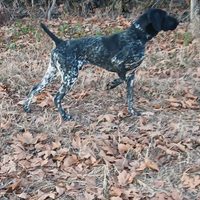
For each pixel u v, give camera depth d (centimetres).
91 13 770
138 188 393
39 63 543
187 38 566
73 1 799
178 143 416
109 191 390
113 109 464
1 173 405
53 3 734
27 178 403
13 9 781
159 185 392
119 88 495
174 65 528
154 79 502
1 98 484
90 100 482
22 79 512
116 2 720
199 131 428
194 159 406
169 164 407
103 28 636
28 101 464
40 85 463
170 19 435
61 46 449
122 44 440
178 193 385
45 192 393
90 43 447
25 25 663
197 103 467
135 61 443
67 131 442
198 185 388
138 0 769
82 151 418
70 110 468
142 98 477
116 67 444
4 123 451
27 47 582
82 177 402
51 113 466
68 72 448
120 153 417
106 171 402
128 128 440
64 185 396
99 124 449
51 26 658
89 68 538
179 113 454
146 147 418
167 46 568
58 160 415
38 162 414
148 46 572
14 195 391
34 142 430
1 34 632
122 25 643
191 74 503
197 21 568
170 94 483
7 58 554
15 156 416
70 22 681
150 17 430
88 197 386
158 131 429
